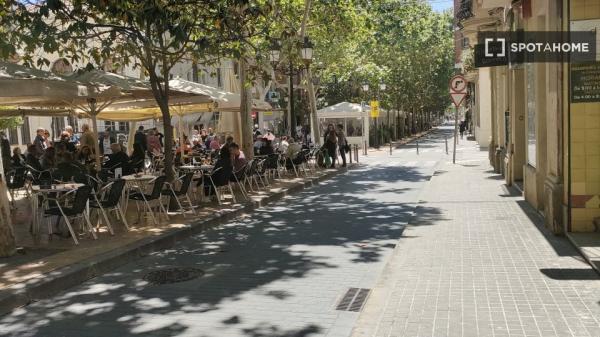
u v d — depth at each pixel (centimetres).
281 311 556
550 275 618
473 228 904
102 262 736
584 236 760
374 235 927
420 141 4894
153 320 539
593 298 537
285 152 1888
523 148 1376
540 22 955
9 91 846
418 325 491
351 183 1772
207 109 1789
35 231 883
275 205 1338
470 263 689
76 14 1003
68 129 1986
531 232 847
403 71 4600
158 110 1864
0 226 760
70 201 986
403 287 607
